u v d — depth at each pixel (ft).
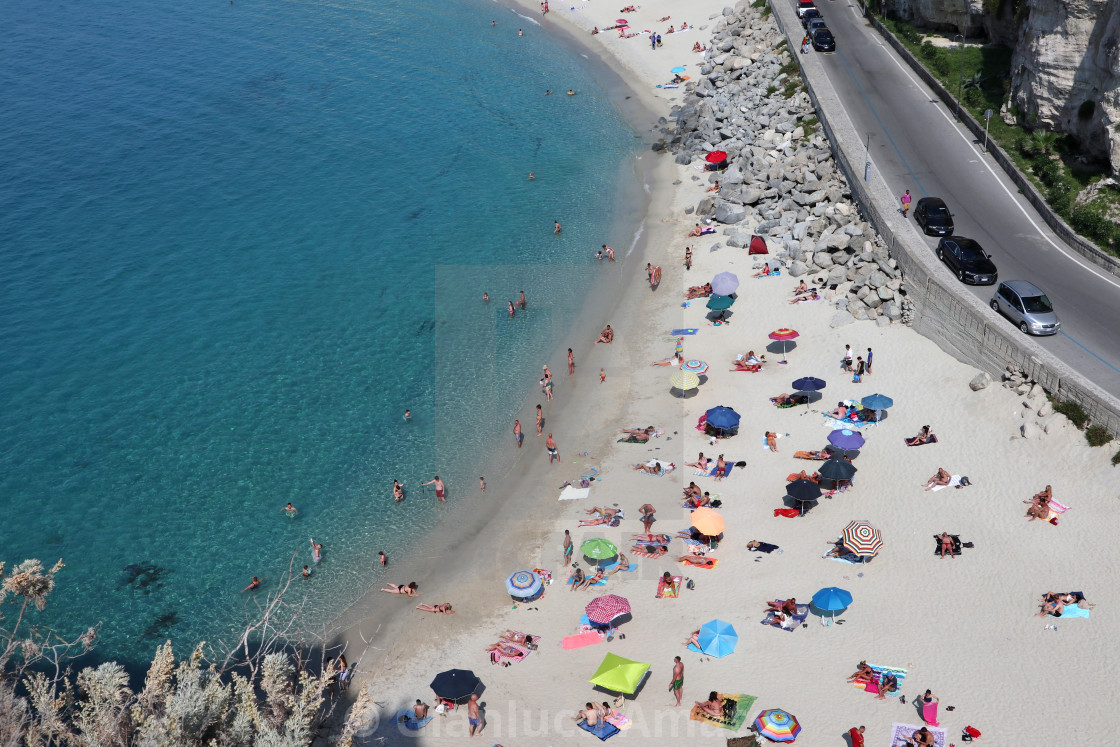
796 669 98.58
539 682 102.94
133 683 107.96
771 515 123.44
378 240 213.05
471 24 370.94
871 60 247.50
